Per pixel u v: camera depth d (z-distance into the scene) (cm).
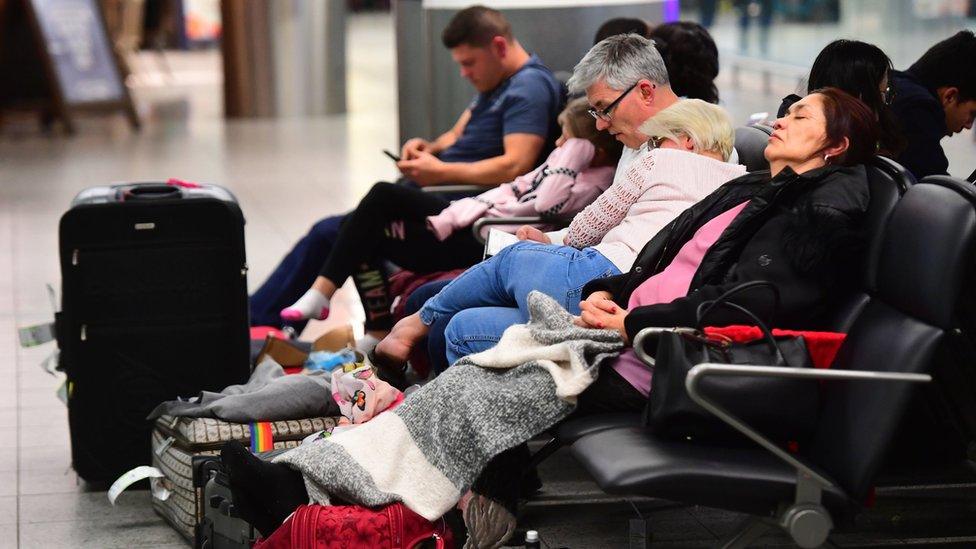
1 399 632
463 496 404
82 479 515
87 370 500
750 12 1717
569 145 566
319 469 386
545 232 570
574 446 363
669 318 368
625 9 765
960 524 446
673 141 468
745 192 405
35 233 1014
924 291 333
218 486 421
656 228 450
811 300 362
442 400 387
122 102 1634
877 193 372
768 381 335
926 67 522
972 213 328
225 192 527
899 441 443
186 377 509
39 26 1573
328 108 1773
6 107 1608
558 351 383
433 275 601
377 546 379
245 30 1725
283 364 554
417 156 655
